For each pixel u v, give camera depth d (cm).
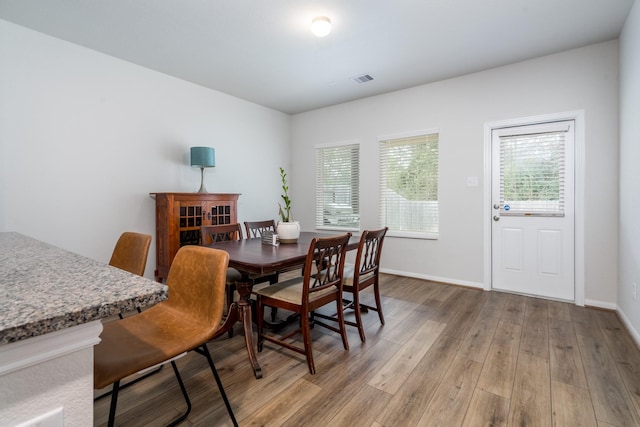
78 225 298
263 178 489
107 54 313
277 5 232
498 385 175
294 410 155
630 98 239
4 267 88
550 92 312
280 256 207
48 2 228
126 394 167
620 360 200
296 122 529
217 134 420
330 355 210
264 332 249
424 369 192
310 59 323
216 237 295
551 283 321
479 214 357
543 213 323
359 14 242
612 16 246
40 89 274
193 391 170
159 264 344
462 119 365
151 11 240
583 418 149
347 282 240
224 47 297
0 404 50
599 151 290
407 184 414
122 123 327
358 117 454
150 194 346
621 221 267
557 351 212
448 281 380
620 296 272
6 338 46
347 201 475
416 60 324
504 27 262
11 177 261
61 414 57
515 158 338
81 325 59
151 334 111
